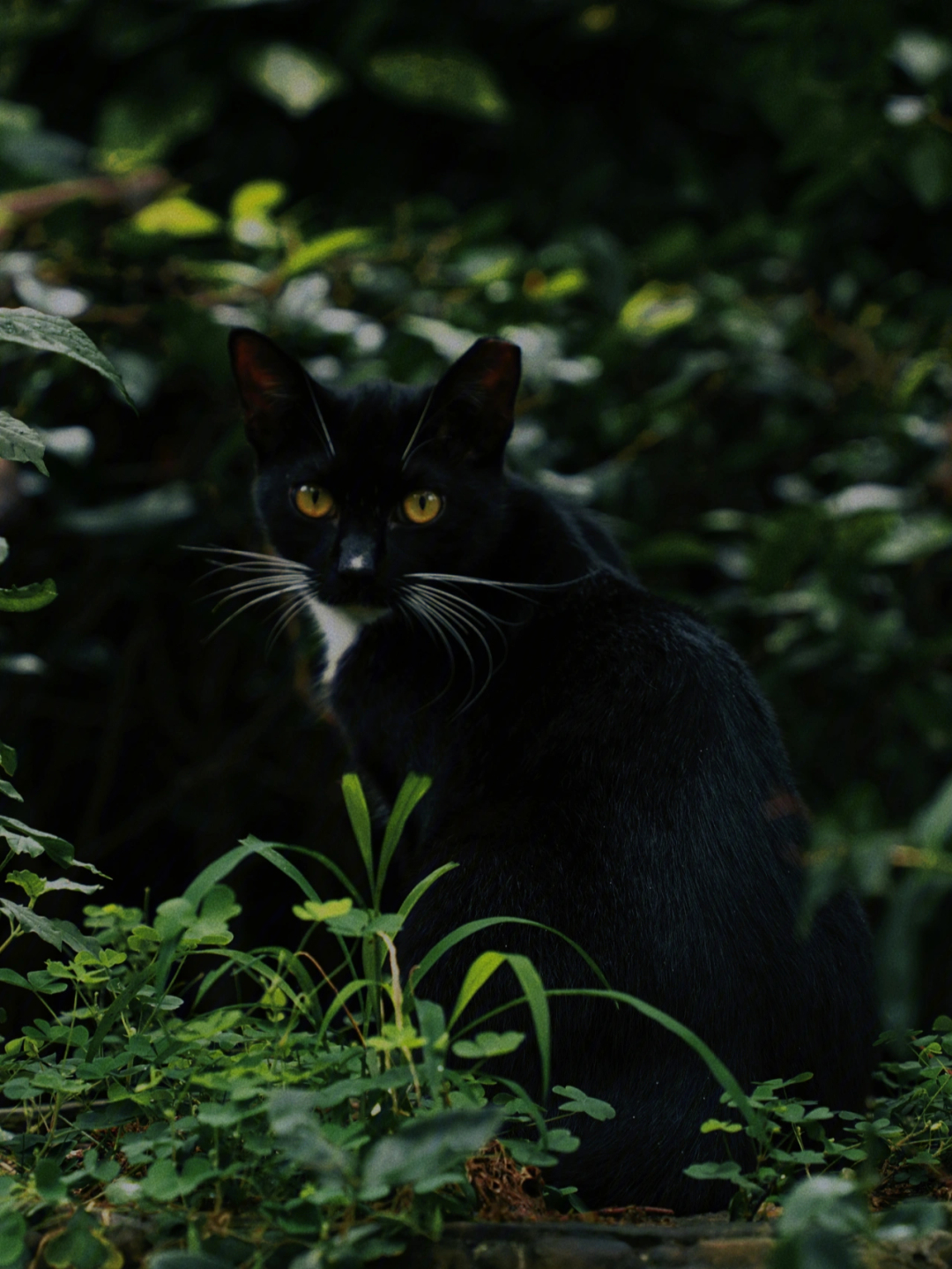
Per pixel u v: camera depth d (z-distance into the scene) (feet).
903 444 13.73
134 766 13.34
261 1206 5.31
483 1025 7.09
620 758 7.71
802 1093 7.15
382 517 9.30
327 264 12.94
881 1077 7.94
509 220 15.71
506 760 8.27
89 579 12.48
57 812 13.14
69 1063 6.70
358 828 6.52
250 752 12.92
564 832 7.55
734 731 7.81
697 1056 6.81
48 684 12.96
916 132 12.97
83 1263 5.18
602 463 14.17
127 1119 6.28
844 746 14.02
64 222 12.01
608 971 7.00
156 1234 5.41
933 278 17.35
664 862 7.22
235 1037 6.75
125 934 7.57
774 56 13.80
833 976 7.45
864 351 14.66
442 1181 4.88
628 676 8.13
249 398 9.76
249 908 12.86
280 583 10.05
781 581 12.47
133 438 12.81
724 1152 6.63
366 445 9.34
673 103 17.17
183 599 12.96
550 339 12.78
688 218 16.94
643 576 14.78
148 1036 6.52
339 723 9.65
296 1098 4.88
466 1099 5.60
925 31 14.47
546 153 16.44
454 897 7.59
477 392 9.38
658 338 14.65
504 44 16.28
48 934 6.45
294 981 10.30
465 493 9.39
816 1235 4.53
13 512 11.34
